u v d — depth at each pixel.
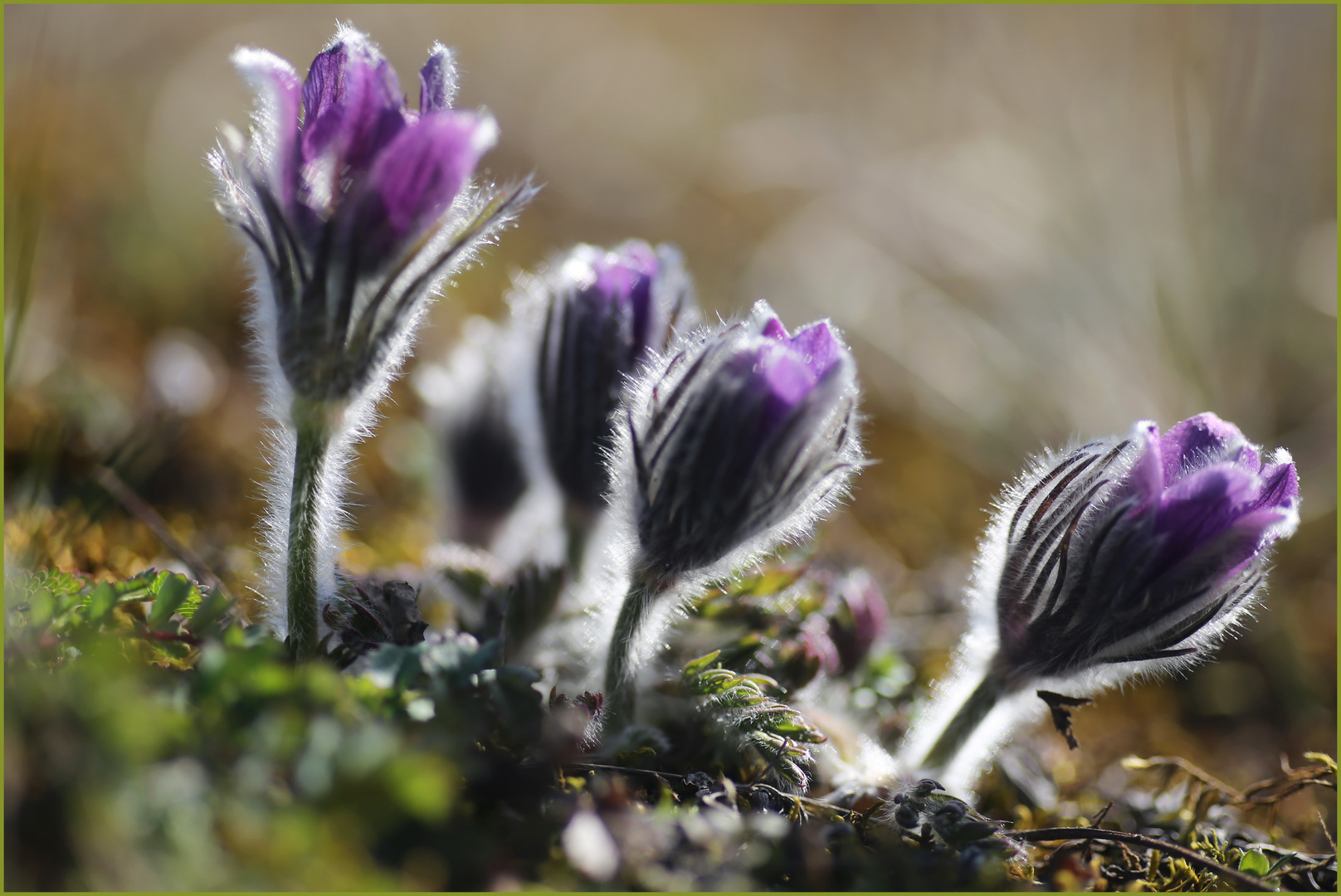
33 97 0.77
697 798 0.51
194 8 1.23
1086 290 0.96
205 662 0.48
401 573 0.59
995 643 0.53
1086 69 1.07
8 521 0.56
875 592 0.57
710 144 1.32
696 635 0.55
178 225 0.88
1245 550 0.51
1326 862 0.53
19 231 0.60
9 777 0.47
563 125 1.29
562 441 0.55
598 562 0.56
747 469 0.51
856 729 0.54
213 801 0.47
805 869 0.50
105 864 0.47
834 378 0.51
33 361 0.63
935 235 1.08
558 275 0.56
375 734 0.48
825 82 1.35
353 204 0.50
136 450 0.60
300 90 0.50
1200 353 0.89
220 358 0.75
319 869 0.47
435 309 0.85
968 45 1.18
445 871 0.48
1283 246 0.93
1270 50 0.98
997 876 0.50
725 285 1.08
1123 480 0.52
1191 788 0.56
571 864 0.49
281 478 0.53
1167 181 0.97
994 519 0.53
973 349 0.96
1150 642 0.52
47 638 0.50
